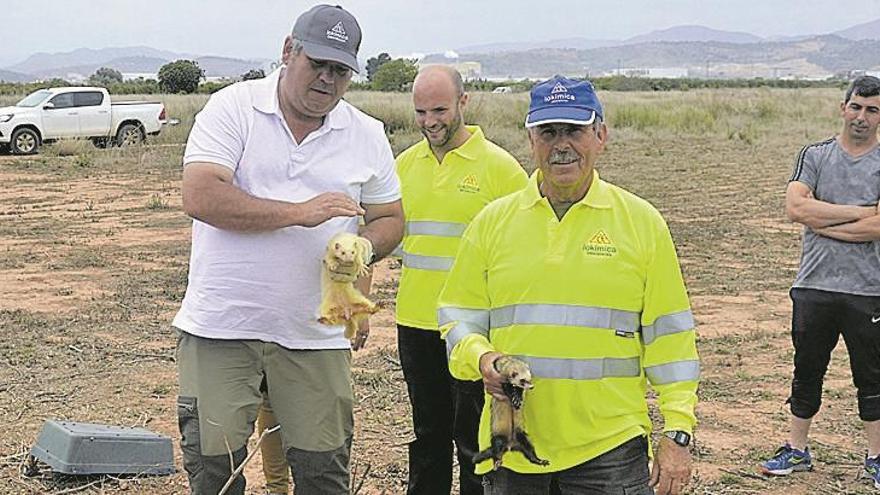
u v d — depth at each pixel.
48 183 23.30
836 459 6.90
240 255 4.33
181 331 4.45
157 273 13.24
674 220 18.36
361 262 4.29
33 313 10.88
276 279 4.34
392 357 9.32
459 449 5.26
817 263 6.28
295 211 4.25
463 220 5.33
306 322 4.42
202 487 4.42
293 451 4.55
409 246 5.43
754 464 6.83
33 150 30.25
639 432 3.87
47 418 7.45
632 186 23.25
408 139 31.41
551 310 3.84
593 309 3.82
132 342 9.79
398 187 4.78
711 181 24.33
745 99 55.75
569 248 3.84
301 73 4.21
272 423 5.23
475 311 4.07
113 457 6.25
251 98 4.36
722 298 12.25
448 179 5.36
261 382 4.51
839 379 8.95
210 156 4.27
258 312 4.35
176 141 33.69
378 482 6.36
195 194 4.24
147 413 7.64
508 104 43.97
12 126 29.81
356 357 9.32
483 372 3.73
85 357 9.20
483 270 4.03
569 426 3.84
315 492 4.60
